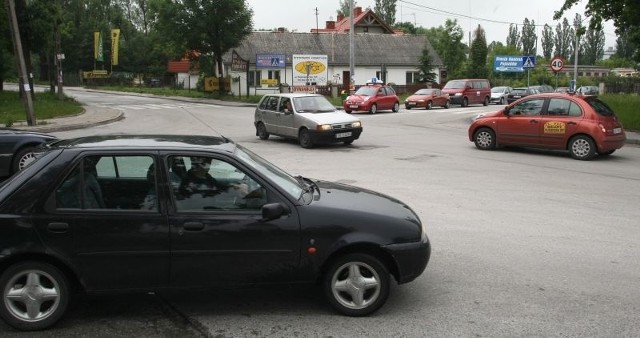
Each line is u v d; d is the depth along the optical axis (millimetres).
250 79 52125
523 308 4914
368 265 4652
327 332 4430
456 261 6164
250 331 4438
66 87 72750
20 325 4359
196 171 4574
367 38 59938
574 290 5328
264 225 4504
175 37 45312
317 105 17188
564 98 14711
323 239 4555
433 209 8633
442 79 60938
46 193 4348
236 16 44812
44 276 4371
